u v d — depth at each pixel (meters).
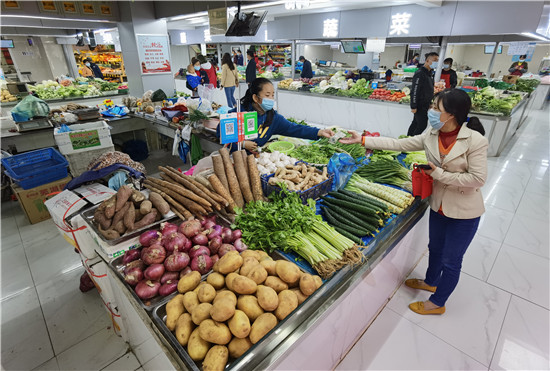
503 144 5.81
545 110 10.65
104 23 7.04
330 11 7.05
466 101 1.69
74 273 2.84
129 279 1.42
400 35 6.13
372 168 2.57
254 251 1.49
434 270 2.43
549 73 13.09
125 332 2.10
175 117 4.42
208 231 1.61
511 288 2.61
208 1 5.18
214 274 1.32
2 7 4.99
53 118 4.75
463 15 5.30
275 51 15.33
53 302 2.51
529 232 3.39
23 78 9.97
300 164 2.32
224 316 1.11
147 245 1.56
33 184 3.54
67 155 3.93
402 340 2.13
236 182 1.99
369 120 6.96
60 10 5.58
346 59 17.06
